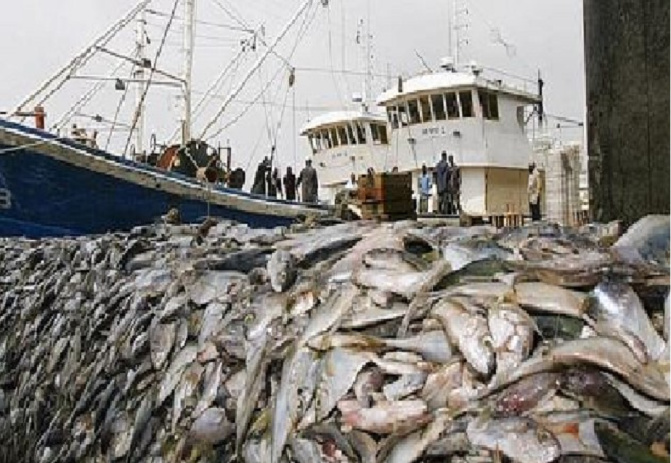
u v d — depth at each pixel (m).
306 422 3.88
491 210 32.88
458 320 3.60
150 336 5.96
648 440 2.94
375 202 15.24
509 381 3.28
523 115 34.41
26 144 18.14
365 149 37.31
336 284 4.60
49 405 7.95
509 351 3.38
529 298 3.60
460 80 32.47
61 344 8.08
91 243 9.34
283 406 4.07
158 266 7.34
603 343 3.25
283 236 7.00
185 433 4.99
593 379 3.17
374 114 37.59
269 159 27.25
